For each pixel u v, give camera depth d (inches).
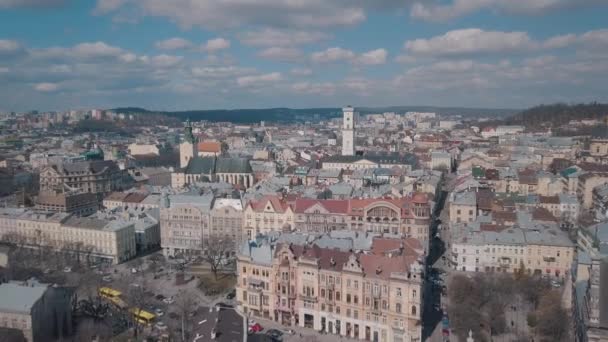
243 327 6983.3
